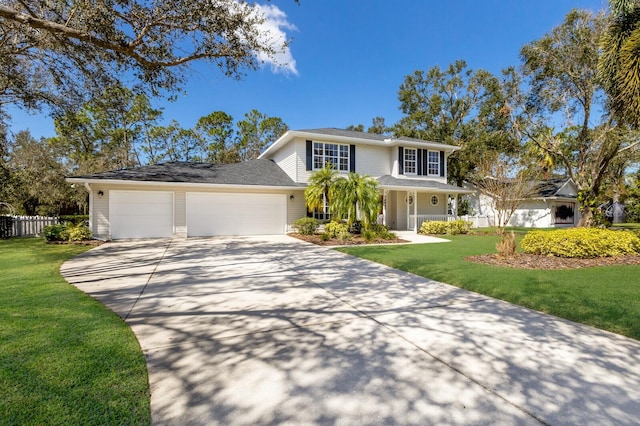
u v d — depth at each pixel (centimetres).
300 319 404
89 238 1241
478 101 2639
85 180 1216
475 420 209
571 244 821
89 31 602
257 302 477
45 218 1593
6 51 784
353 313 428
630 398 234
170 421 206
